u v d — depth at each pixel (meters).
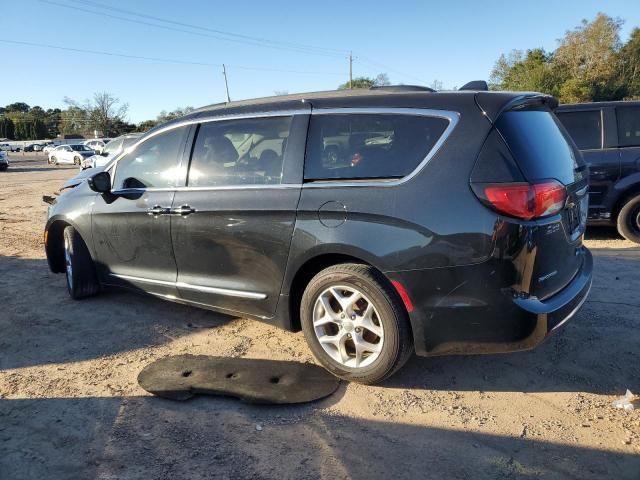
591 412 3.06
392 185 3.12
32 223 10.36
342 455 2.73
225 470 2.62
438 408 3.15
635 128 6.79
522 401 3.21
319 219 3.32
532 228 2.86
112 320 4.66
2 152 30.66
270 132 3.70
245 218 3.67
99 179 4.51
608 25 50.25
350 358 3.41
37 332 4.41
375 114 3.30
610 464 2.60
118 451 2.78
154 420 3.07
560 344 3.94
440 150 3.04
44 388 3.47
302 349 4.00
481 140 2.96
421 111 3.17
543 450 2.73
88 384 3.51
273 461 2.69
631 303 4.70
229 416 3.10
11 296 5.35
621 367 3.58
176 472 2.61
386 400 3.24
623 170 6.77
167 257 4.26
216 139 4.00
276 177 3.59
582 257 3.70
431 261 2.98
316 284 3.39
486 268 2.88
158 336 4.30
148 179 4.39
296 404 3.20
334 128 3.43
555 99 3.74
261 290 3.71
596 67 50.56
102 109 76.62
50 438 2.90
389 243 3.08
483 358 3.76
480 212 2.88
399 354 3.18
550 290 3.08
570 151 3.64
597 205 6.97
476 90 3.32
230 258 3.83
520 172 2.89
